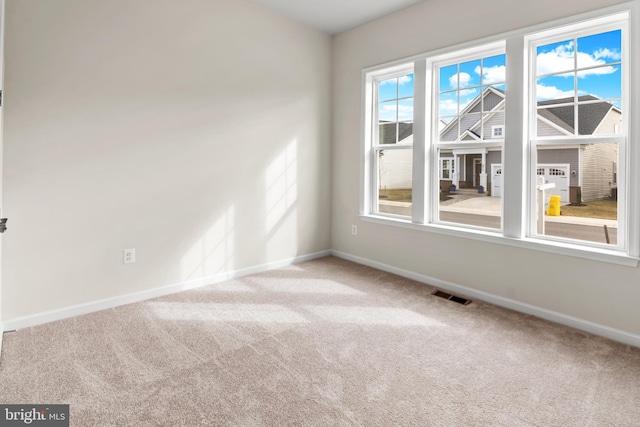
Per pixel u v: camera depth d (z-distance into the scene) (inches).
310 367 79.0
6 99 89.0
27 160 93.0
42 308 97.7
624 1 88.2
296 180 157.9
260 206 145.3
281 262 155.3
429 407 66.1
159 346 87.3
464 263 124.3
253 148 141.1
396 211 151.3
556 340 92.0
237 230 138.6
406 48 137.3
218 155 130.6
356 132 159.6
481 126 123.0
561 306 102.2
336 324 100.7
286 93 150.6
